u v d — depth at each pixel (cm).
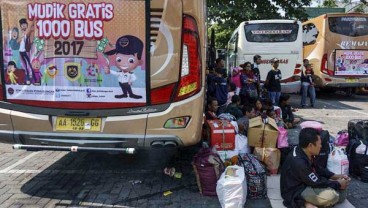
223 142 575
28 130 494
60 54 481
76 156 705
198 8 476
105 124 481
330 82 1593
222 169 527
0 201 504
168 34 470
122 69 476
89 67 480
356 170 590
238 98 870
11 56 488
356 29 1572
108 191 542
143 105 478
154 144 481
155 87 475
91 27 474
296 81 1430
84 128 486
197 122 483
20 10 480
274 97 1215
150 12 467
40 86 487
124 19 470
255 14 2198
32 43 483
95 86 481
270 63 1436
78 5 471
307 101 1591
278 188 550
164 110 477
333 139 709
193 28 474
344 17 1566
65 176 601
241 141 603
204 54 494
